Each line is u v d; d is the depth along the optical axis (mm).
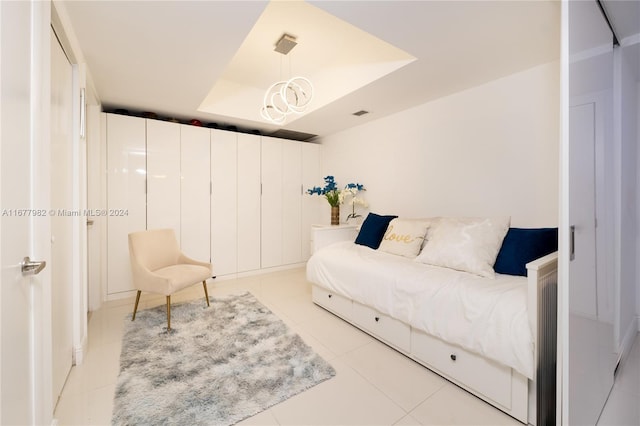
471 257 1872
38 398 1085
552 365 1425
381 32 1797
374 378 1705
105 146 3021
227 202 3887
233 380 1668
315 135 4629
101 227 2988
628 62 1918
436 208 2953
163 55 2066
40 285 1105
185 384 1630
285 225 4453
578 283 1158
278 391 1576
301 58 2840
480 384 1502
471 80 2473
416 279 1821
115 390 1580
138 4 1528
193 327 2367
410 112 3215
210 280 3758
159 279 2354
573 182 1107
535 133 2217
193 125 3629
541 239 1796
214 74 2365
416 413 1425
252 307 2832
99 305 2805
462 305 1531
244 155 4027
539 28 1747
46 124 1182
